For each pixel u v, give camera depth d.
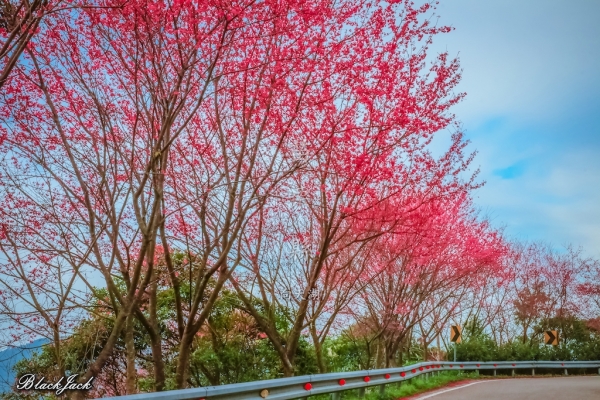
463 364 28.05
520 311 41.53
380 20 14.53
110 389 20.84
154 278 17.00
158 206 12.39
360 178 15.29
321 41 13.67
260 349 20.89
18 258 12.62
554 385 20.94
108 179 14.27
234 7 11.14
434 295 29.53
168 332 20.44
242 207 14.16
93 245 12.55
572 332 42.09
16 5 10.96
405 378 18.48
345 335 29.84
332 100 14.82
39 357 17.02
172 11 11.54
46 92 11.93
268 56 13.38
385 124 15.00
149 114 12.89
